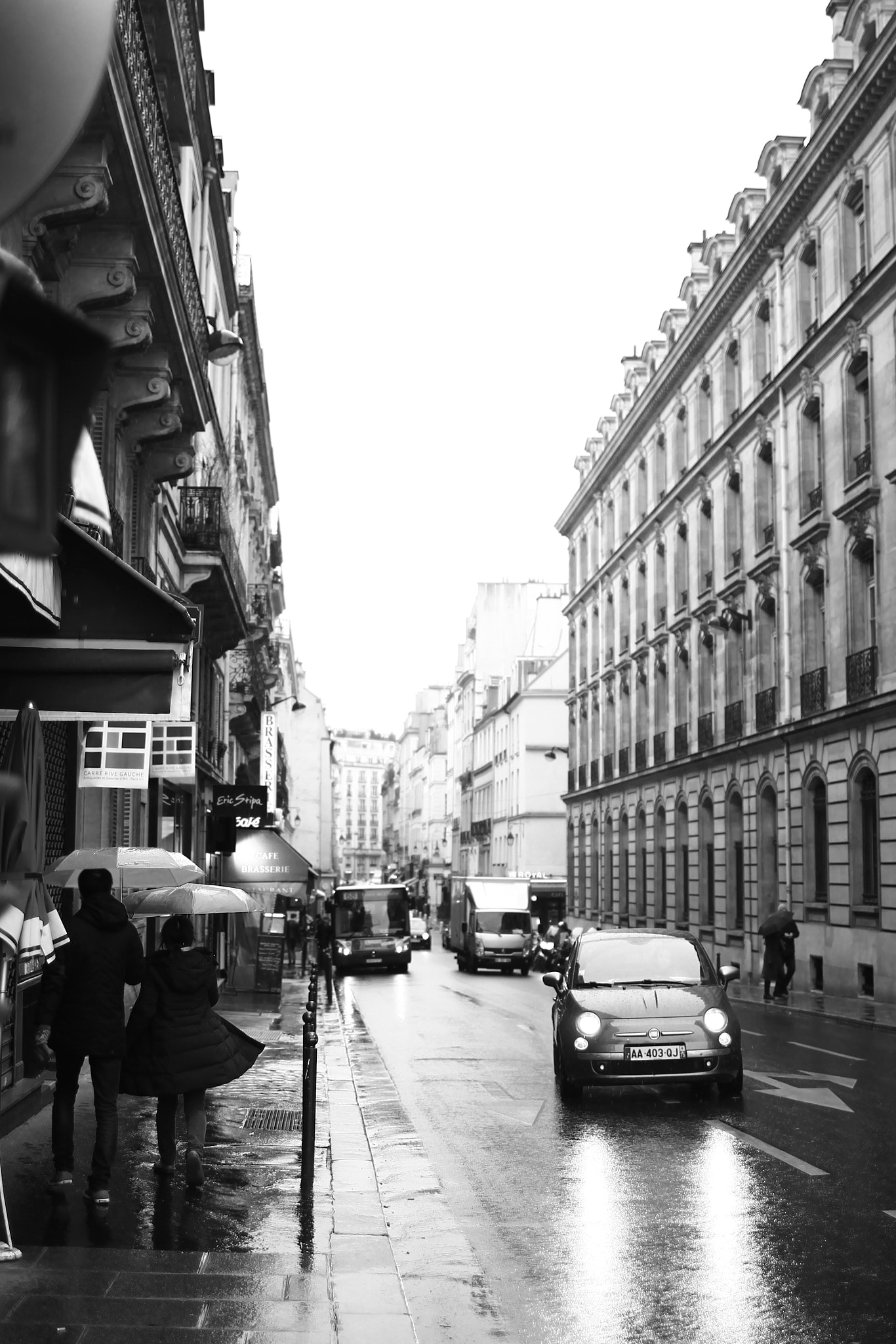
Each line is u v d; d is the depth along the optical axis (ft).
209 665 99.45
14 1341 17.37
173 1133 29.99
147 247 48.26
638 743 173.27
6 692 27.22
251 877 92.07
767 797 124.26
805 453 114.62
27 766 23.79
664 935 50.49
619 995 45.98
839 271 106.42
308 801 363.56
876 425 98.78
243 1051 29.84
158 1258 22.04
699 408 150.41
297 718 367.25
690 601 151.43
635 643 178.81
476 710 359.05
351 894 167.53
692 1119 40.24
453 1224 26.66
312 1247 23.35
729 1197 29.01
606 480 199.72
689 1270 23.00
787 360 118.42
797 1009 88.74
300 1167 31.58
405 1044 65.92
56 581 25.79
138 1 41.86
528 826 277.44
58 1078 27.68
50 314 4.70
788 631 117.29
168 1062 28.40
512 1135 38.01
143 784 42.06
